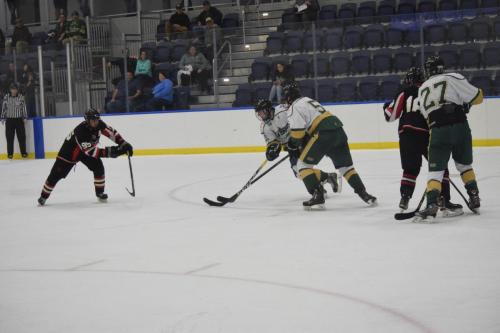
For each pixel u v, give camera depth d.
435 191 7.25
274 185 11.22
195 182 12.16
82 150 9.97
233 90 17.98
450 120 7.23
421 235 6.75
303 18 19.16
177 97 18.20
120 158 17.52
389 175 11.62
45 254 6.78
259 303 4.73
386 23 16.84
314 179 8.55
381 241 6.57
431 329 4.07
